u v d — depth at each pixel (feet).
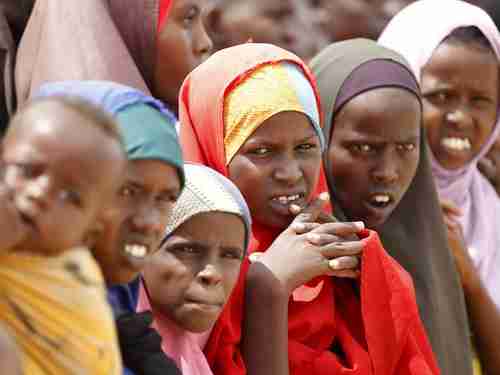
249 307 30.42
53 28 34.42
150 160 24.07
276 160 31.17
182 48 36.52
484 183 44.75
